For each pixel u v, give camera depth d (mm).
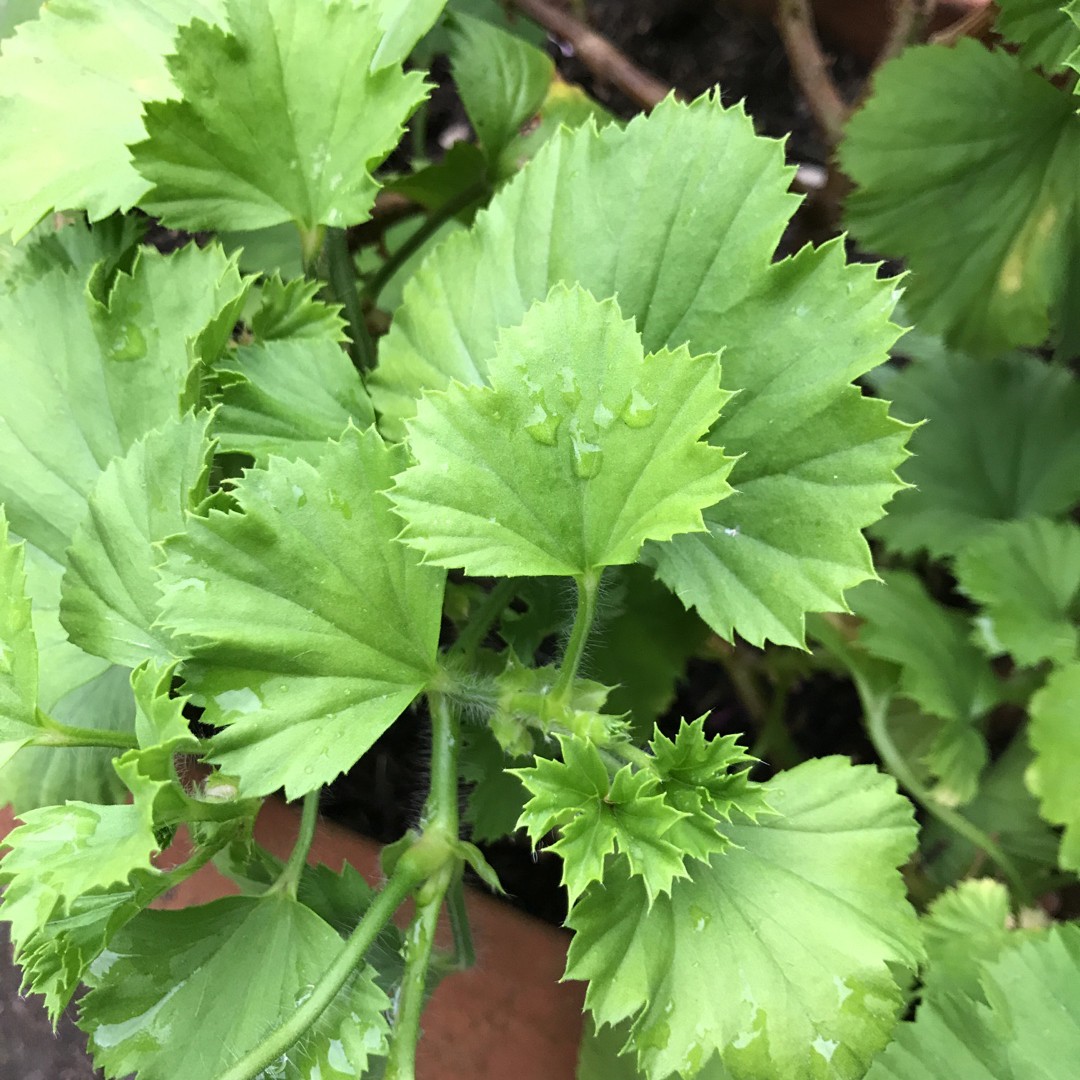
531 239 202
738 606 192
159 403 212
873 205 268
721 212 190
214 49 195
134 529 181
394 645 180
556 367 166
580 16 374
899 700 296
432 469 168
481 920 268
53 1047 286
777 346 187
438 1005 261
